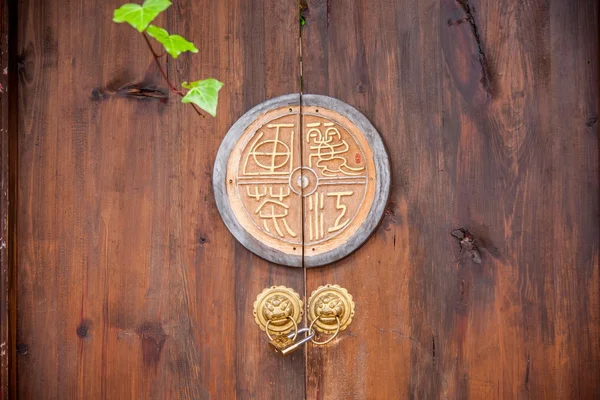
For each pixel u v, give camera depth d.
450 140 2.13
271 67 2.16
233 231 2.12
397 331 2.11
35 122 2.15
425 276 2.12
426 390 2.10
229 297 2.13
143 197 2.14
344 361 2.12
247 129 2.14
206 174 2.15
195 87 1.88
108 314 2.13
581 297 2.08
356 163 2.12
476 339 2.10
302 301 2.13
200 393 2.12
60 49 2.16
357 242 2.11
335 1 2.17
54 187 2.14
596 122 2.10
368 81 2.15
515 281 2.10
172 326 2.13
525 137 2.12
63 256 2.13
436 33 2.15
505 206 2.11
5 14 2.10
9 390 2.08
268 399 2.12
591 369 2.07
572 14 2.12
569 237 2.09
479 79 2.13
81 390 2.12
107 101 2.16
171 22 2.17
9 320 2.08
